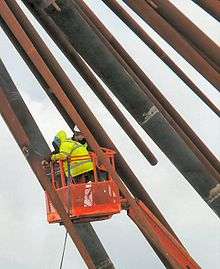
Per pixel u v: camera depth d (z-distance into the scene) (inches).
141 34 611.8
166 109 607.2
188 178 496.1
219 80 472.1
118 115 631.8
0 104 477.7
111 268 619.5
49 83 475.8
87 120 564.4
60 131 640.4
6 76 519.2
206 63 471.8
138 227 577.6
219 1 464.8
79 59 604.4
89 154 631.8
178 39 472.1
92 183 628.7
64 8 473.4
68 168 620.7
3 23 559.2
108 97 625.0
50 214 643.5
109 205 623.8
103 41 538.3
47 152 622.2
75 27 480.4
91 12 604.7
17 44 573.6
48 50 531.5
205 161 551.5
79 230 623.5
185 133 606.2
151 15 470.9
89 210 624.1
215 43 468.8
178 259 569.6
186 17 467.8
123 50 609.0
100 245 621.0
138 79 571.8
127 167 609.6
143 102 491.5
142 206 581.3
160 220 608.1
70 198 625.3
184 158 492.1
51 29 570.3
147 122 494.0
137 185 613.0
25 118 525.7
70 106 475.2
